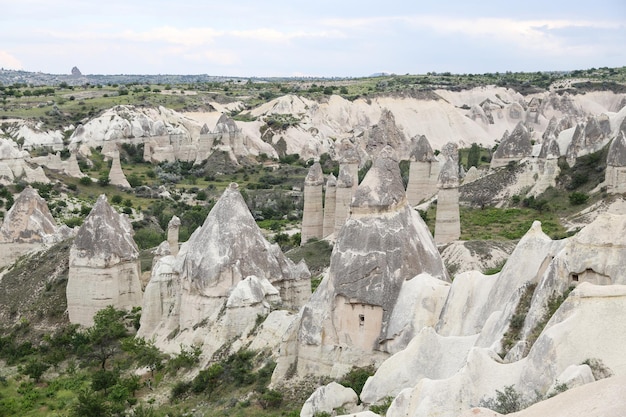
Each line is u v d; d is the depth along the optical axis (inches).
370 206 1624.0
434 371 1267.2
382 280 1562.5
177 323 2119.8
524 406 970.1
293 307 2094.0
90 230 2444.6
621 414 710.5
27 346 2410.2
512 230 3316.9
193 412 1644.9
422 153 3727.9
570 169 3730.3
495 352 1126.4
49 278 2701.8
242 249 2053.4
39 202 3075.8
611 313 1019.3
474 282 1443.2
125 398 1798.7
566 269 1195.9
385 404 1240.8
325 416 1309.1
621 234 1195.3
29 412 1860.2
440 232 3058.6
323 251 3206.2
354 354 1563.7
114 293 2426.2
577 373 922.7
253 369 1753.2
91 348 2235.5
